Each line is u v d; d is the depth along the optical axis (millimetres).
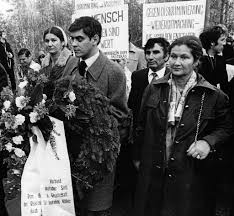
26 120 2016
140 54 5508
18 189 2146
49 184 2008
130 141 2990
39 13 19828
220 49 3947
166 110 2432
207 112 2359
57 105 2035
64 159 2031
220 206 3275
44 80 2037
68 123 2094
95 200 2559
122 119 2812
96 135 2133
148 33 4309
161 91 2508
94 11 4309
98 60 2814
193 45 2303
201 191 2406
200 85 2340
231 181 3107
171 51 2357
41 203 2002
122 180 3516
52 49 3850
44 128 2008
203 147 2289
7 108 2027
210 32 3887
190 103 2369
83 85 2170
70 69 2906
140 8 15180
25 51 7008
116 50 4172
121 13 4070
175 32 4133
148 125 2537
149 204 2539
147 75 3783
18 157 2033
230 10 10828
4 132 2043
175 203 2398
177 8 4094
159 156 2461
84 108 2104
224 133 2412
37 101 2012
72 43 2766
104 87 2795
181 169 2365
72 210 2051
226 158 3031
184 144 2359
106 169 2207
